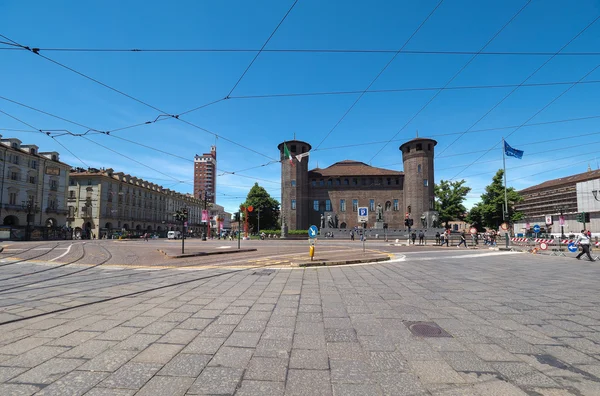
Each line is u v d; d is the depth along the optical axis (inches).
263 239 2153.1
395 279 395.2
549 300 270.8
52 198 2559.1
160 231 3823.8
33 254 801.6
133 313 230.8
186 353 155.9
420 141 2598.4
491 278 401.1
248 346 165.6
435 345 166.4
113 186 3063.5
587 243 668.1
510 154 1210.6
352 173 2844.5
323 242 1641.2
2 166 2170.3
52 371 135.9
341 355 153.9
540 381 126.8
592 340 172.2
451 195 2480.3
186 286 347.3
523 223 2650.1
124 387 122.4
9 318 217.2
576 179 2972.4
